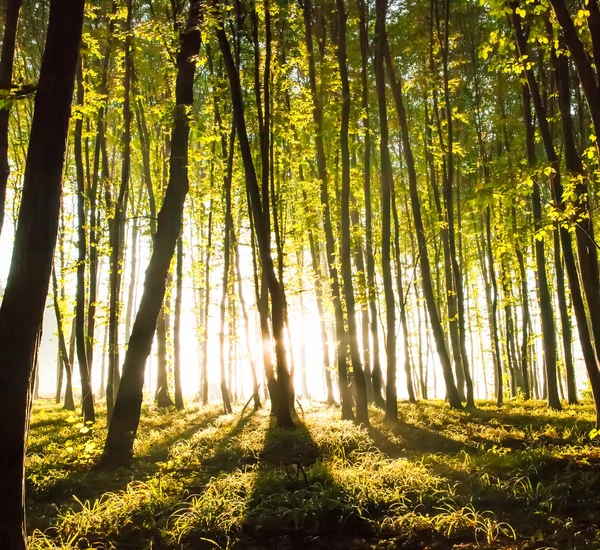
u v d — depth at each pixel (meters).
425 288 17.77
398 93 16.94
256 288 15.66
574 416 14.13
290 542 5.73
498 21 16.75
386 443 10.67
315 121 16.62
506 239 9.47
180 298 21.47
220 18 10.70
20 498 4.09
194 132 10.41
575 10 12.48
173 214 10.21
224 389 18.11
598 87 7.32
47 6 17.06
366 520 6.10
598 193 11.34
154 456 10.37
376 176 23.09
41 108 4.54
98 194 17.31
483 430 12.28
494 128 22.27
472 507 6.39
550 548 5.11
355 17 16.78
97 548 5.64
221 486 7.21
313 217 16.83
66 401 22.11
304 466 9.06
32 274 4.33
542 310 17.34
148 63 18.25
